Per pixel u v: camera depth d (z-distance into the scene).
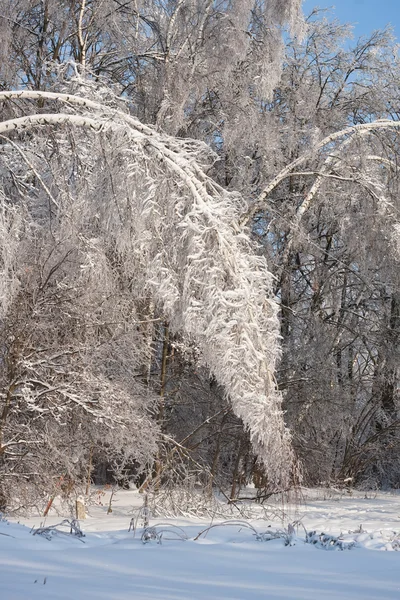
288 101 19.78
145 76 17.95
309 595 4.47
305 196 19.23
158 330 16.47
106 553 6.14
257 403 11.81
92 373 12.80
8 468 11.93
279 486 12.80
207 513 12.59
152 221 11.97
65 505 12.89
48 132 12.61
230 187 17.80
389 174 18.98
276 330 12.56
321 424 18.27
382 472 22.92
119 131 12.12
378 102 20.06
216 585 4.76
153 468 15.61
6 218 11.71
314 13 20.12
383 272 19.98
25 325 11.78
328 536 7.88
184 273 12.06
